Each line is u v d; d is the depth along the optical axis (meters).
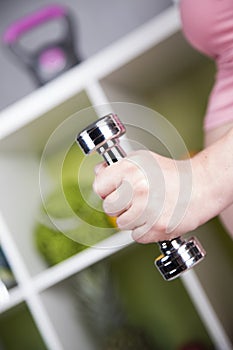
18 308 1.93
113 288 1.86
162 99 1.92
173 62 1.71
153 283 1.95
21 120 1.64
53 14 1.79
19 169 1.88
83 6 1.93
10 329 2.08
